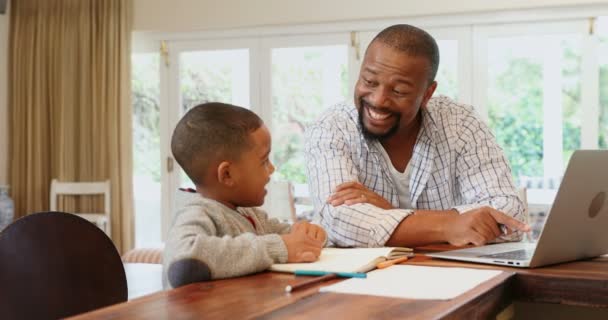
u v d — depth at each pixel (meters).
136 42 5.79
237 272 1.16
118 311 0.89
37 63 5.87
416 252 1.51
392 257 1.37
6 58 5.98
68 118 5.82
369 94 1.80
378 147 1.97
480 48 4.95
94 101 5.75
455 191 2.06
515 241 1.79
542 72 4.86
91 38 5.77
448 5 4.88
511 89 4.93
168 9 5.55
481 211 1.64
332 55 5.29
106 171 5.77
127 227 5.70
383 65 1.76
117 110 5.72
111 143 5.72
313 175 1.95
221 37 5.55
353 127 1.97
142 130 5.89
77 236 1.41
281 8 5.27
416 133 1.99
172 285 1.15
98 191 5.72
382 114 1.79
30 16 5.89
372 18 5.12
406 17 5.05
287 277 1.16
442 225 1.64
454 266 1.28
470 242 1.61
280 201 4.34
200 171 1.34
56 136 5.88
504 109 4.95
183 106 5.70
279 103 5.45
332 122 2.00
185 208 1.29
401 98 1.78
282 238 1.28
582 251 1.36
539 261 1.25
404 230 1.66
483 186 1.96
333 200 1.77
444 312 0.87
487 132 2.03
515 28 4.88
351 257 1.33
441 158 1.98
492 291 1.04
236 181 1.33
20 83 5.91
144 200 5.91
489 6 4.79
